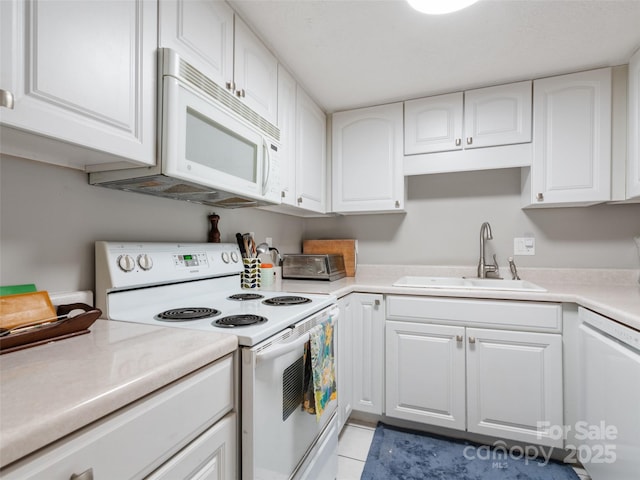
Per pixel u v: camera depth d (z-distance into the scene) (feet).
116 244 3.64
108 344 2.55
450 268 7.52
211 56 3.85
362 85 6.48
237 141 4.25
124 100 2.83
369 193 7.38
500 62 5.67
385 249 8.16
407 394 5.96
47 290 3.17
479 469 5.06
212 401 2.53
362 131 7.45
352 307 6.31
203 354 2.40
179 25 3.39
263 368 2.96
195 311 3.77
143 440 1.95
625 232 6.42
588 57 5.51
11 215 2.92
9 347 2.34
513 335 5.37
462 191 7.55
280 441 3.24
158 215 4.48
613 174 5.74
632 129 5.46
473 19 4.58
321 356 3.88
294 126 6.11
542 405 5.22
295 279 7.36
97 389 1.75
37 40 2.21
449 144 6.74
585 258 6.65
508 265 7.14
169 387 2.15
